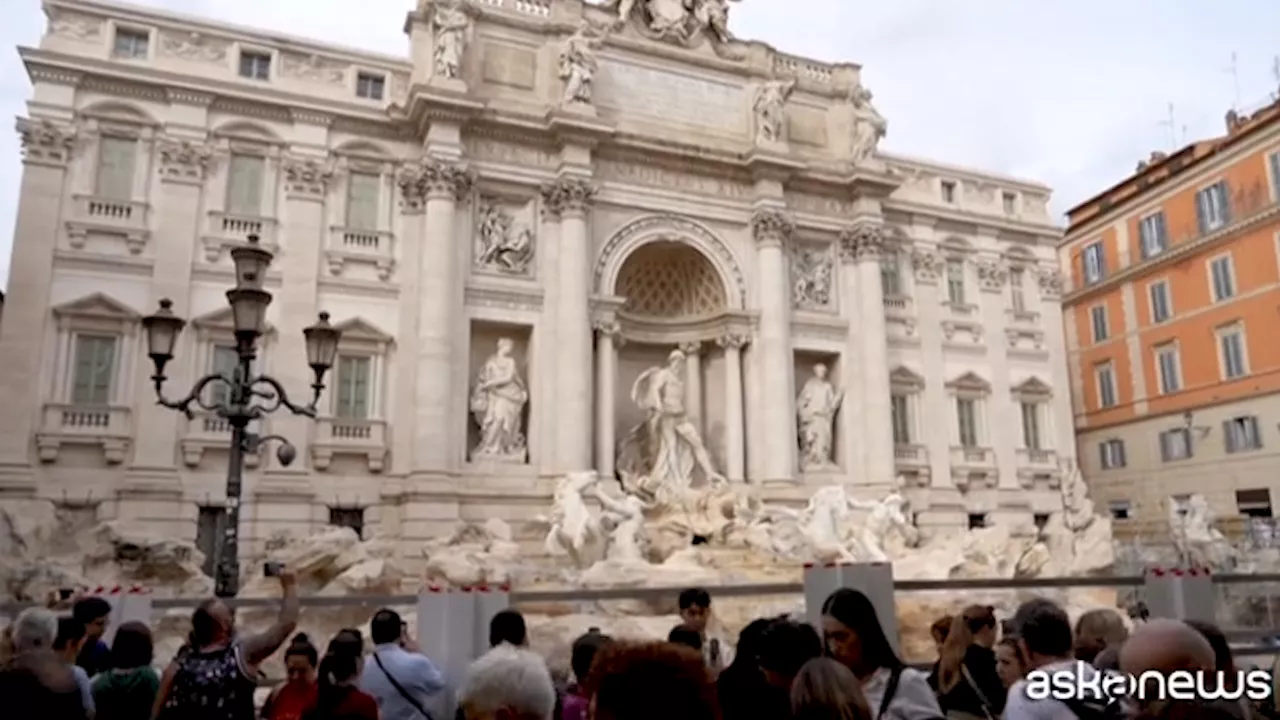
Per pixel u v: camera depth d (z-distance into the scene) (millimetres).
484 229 34344
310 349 16562
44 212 29312
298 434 30922
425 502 30641
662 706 3566
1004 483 43344
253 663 7652
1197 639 4844
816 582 12445
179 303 30391
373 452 31656
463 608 12273
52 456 28094
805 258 40625
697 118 38969
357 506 31312
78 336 29359
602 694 3723
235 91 32094
